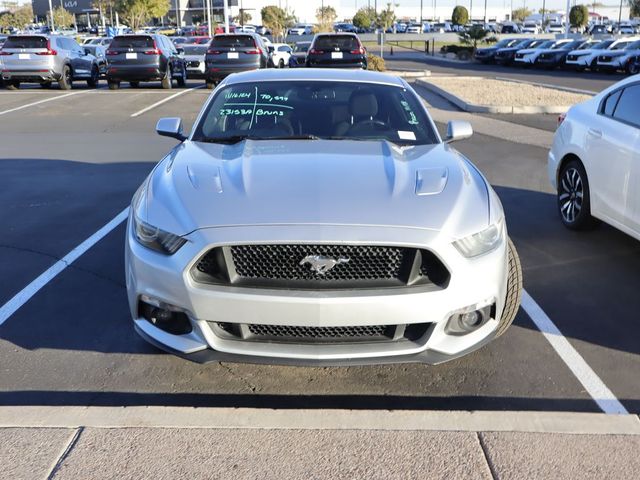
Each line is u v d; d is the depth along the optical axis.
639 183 4.90
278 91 4.84
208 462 2.65
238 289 3.02
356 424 2.89
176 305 3.11
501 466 2.63
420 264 3.09
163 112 15.08
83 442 2.76
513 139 11.42
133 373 3.61
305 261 3.01
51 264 5.26
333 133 4.42
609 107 5.67
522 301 4.62
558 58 32.69
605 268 5.28
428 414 2.95
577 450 2.72
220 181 3.46
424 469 2.62
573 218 6.19
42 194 7.59
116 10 68.81
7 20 99.44
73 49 21.36
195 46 26.41
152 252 3.21
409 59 42.12
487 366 3.71
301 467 2.63
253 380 3.57
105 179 8.41
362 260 3.06
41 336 4.02
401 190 3.38
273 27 63.34
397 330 3.12
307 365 3.11
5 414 2.93
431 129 4.54
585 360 3.79
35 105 16.31
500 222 3.44
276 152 3.92
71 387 3.46
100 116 14.50
